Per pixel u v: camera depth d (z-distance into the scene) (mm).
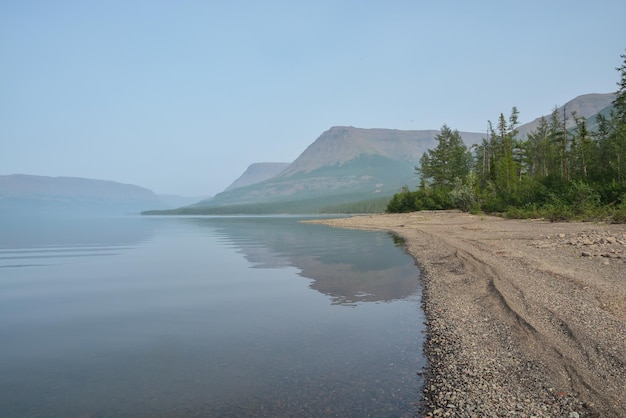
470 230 34656
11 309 12828
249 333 9750
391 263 20922
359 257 23828
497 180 63031
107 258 28000
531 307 10016
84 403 6199
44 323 11055
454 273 16141
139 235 57844
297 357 8039
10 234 63062
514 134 75125
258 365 7660
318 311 11719
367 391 6445
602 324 8422
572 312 9344
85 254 31125
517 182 56625
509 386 6293
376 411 5773
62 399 6355
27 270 22250
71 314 12062
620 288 11320
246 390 6574
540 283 12414
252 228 71000
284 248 31219
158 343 9125
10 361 8094
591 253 16781
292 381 6898
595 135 59688
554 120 75938
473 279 14328
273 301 13156
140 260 26375
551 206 37281
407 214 70938
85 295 15023
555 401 5695
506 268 15164
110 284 17375
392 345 8641
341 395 6324
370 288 14836
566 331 8227
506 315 9789
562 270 14086
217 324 10617
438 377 6887
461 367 7199
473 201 59188
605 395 5695
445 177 84562
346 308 12008
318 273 18531
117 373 7402
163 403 6164
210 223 107562
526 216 41250
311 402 6102
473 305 11242
